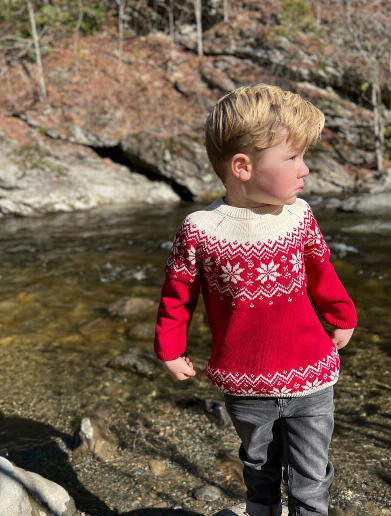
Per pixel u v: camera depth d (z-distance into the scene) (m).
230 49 12.78
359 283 4.91
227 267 1.52
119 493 2.17
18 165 10.62
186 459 2.38
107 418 2.72
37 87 12.14
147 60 13.05
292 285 1.53
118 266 5.99
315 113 1.48
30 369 3.37
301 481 1.58
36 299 4.86
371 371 3.14
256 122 1.41
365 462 2.29
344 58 11.91
